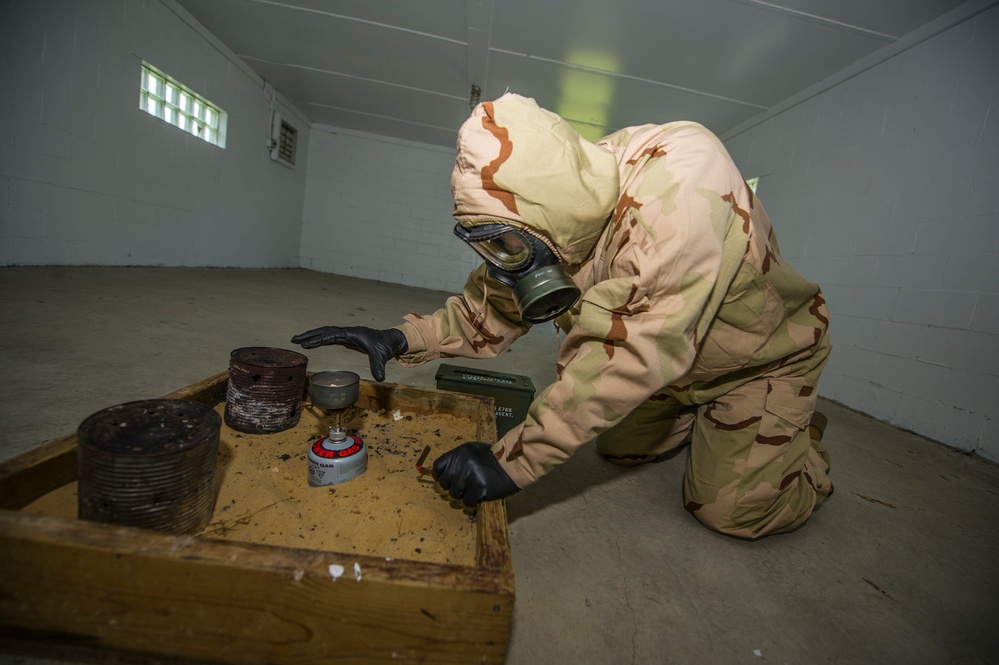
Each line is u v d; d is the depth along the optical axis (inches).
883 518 50.8
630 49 138.3
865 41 113.5
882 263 102.8
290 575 19.1
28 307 79.6
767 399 40.1
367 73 187.2
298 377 41.8
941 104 96.3
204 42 164.6
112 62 128.7
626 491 49.1
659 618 30.6
